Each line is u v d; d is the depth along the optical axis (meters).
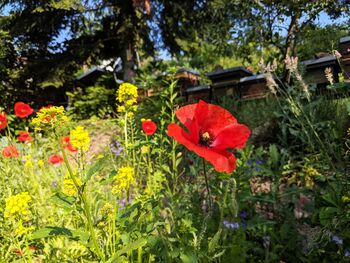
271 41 7.73
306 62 6.10
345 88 2.46
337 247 1.95
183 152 3.46
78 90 14.02
